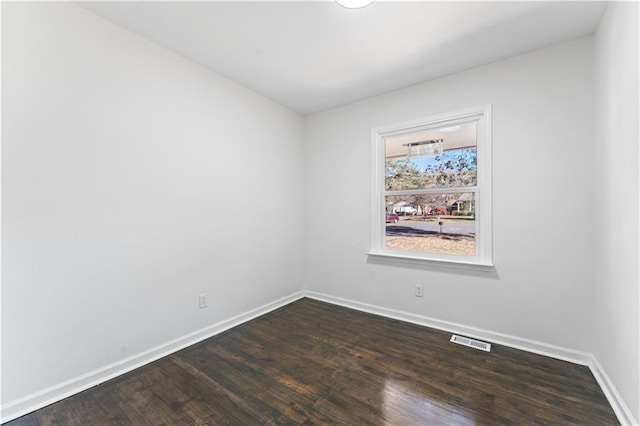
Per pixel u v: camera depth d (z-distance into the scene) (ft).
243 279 9.61
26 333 5.27
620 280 5.07
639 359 4.35
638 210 4.37
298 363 6.93
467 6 5.78
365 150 10.52
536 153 7.35
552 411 5.20
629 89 4.66
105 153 6.28
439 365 6.77
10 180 5.08
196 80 8.12
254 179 10.03
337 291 11.38
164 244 7.41
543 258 7.29
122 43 6.53
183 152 7.82
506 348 7.59
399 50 7.41
